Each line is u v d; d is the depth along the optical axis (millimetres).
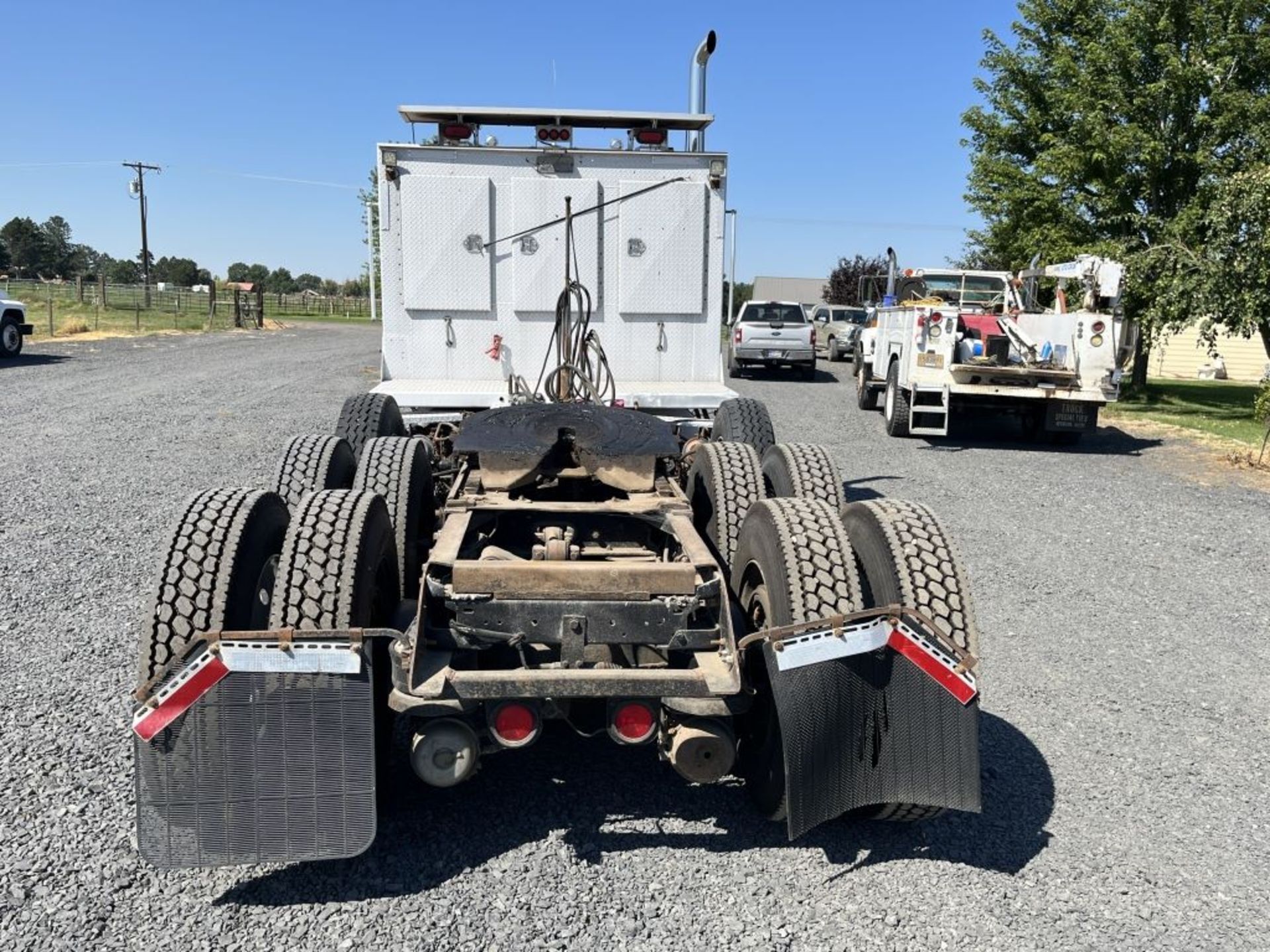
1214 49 17797
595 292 7488
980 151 21344
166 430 12648
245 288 64062
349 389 18125
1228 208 15648
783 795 3480
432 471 5801
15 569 6551
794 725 3236
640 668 3660
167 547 3377
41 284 64750
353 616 3357
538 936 3020
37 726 4270
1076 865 3506
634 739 3283
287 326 47719
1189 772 4242
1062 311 16375
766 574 3652
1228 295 15672
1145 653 5695
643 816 3764
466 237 7363
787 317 25062
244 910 3117
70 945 2916
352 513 3580
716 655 3510
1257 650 5793
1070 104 19078
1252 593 6965
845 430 15477
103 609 5789
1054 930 3131
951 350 13828
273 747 3104
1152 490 10852
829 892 3303
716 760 3328
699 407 7168
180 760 3080
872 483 10953
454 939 2996
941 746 3320
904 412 14578
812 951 2990
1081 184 19531
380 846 3508
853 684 3285
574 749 4316
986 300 18578
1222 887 3387
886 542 3645
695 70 8289
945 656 3299
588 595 3527
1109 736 4578
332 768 3127
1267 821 3842
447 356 7535
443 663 3369
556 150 7285
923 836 3682
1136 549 8148
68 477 9508
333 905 3154
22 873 3246
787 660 3234
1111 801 3979
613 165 7367
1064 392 13500
